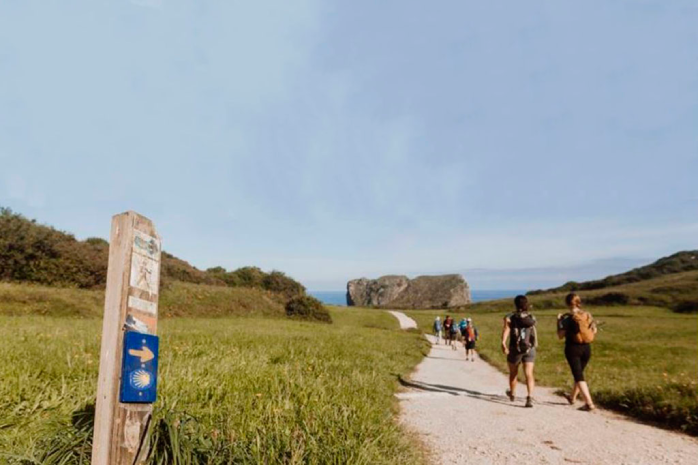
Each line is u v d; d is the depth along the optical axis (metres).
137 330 2.58
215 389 5.00
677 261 96.75
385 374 9.68
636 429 5.99
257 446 3.31
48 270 26.95
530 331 7.78
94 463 2.48
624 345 20.53
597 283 95.25
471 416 6.68
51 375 5.14
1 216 27.17
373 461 3.62
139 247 2.64
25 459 2.77
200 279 47.41
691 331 28.94
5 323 12.70
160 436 2.93
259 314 35.75
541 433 5.71
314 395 5.34
